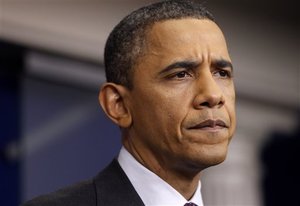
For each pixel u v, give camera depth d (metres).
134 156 3.28
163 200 3.21
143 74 3.19
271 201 9.20
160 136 3.15
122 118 3.30
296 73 9.41
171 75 3.13
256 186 9.02
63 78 7.78
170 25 3.19
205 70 3.13
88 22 7.67
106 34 7.76
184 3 3.29
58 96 7.75
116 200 3.21
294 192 9.45
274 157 9.34
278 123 9.48
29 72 7.57
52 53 7.58
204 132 3.07
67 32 7.54
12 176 7.29
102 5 7.74
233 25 8.85
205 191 8.56
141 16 3.28
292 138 9.52
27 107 7.53
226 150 3.11
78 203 3.20
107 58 3.36
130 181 3.26
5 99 7.39
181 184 3.25
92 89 7.95
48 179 7.52
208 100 3.07
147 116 3.18
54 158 7.60
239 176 8.81
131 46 3.24
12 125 7.39
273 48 9.23
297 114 9.59
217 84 3.17
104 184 3.28
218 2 8.65
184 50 3.14
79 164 7.73
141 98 3.19
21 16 7.27
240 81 8.98
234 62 8.90
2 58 7.38
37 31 7.37
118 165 3.33
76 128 7.79
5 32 7.19
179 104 3.10
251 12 8.98
